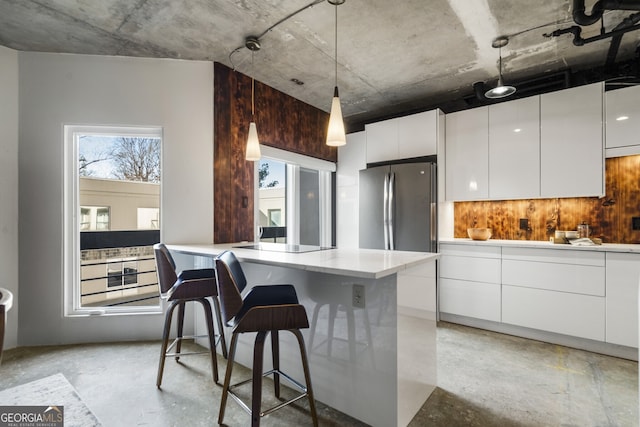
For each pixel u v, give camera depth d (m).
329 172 4.60
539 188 3.04
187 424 1.68
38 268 2.72
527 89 3.25
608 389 2.02
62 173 2.78
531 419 1.73
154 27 2.45
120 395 1.94
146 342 2.79
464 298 3.25
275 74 3.25
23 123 2.72
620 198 2.91
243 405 1.56
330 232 4.59
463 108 3.84
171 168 2.92
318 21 2.37
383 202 3.58
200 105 3.00
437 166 3.45
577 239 2.83
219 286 1.51
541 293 2.82
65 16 2.30
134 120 2.88
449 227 3.80
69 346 2.69
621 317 2.46
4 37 2.54
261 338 1.50
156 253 2.11
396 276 1.57
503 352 2.60
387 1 2.14
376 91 3.69
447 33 2.52
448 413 1.78
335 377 1.80
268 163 4.13
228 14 2.29
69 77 2.79
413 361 1.74
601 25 2.37
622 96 2.67
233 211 3.13
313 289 1.91
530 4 2.16
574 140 2.87
